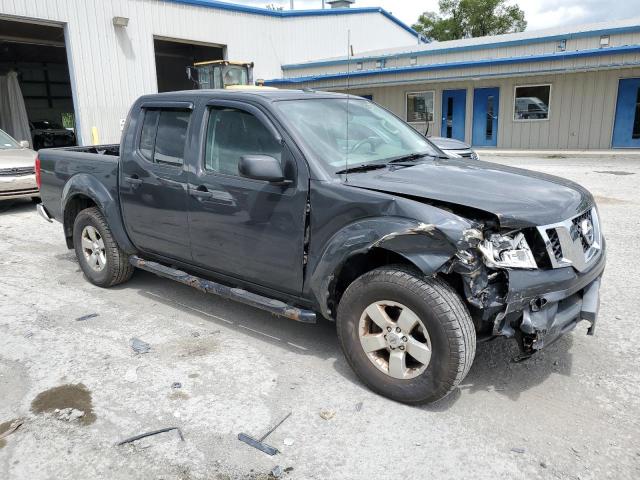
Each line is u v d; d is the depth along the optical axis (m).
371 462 2.82
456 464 2.79
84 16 19.53
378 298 3.30
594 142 20.56
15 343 4.27
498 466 2.77
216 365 3.87
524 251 3.05
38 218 9.46
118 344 4.23
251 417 3.23
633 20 22.83
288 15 27.92
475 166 4.11
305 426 3.14
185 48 29.12
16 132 25.83
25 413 3.32
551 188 3.56
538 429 3.08
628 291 5.14
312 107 4.14
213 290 4.29
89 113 20.09
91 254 5.59
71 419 3.24
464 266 2.96
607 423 3.12
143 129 4.81
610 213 8.62
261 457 2.88
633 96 19.53
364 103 4.76
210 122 4.26
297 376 3.71
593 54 19.00
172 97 4.61
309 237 3.59
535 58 20.09
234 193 3.96
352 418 3.21
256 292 4.18
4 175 9.67
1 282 5.79
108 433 3.11
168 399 3.44
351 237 3.30
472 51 22.41
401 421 3.17
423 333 3.15
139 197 4.79
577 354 3.94
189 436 3.06
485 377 3.66
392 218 3.18
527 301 2.99
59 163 5.78
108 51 20.38
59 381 3.68
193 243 4.39
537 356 3.92
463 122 23.42
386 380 3.36
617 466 2.76
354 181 3.50
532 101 21.53
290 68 27.91
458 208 3.13
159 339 4.32
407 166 3.93
